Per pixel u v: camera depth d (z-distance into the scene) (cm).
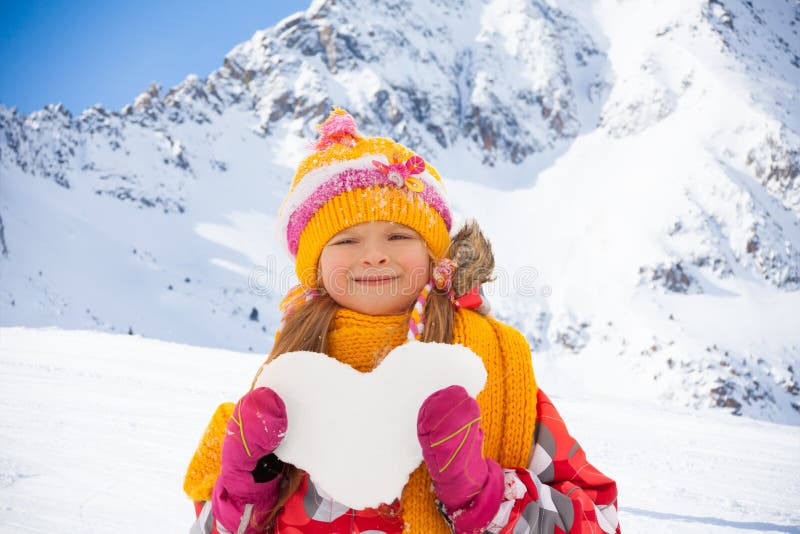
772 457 886
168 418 749
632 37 18038
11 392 898
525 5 18775
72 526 371
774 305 10881
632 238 12006
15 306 8081
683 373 9462
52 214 10781
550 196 14212
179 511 406
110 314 8869
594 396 1435
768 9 19288
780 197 12900
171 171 13775
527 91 16788
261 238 12675
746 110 14375
